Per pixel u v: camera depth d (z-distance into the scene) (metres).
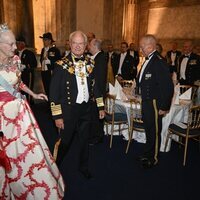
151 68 2.65
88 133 2.54
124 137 3.86
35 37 6.06
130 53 6.23
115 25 7.57
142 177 2.75
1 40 1.73
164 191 2.50
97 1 6.85
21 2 5.19
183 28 7.70
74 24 6.27
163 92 2.60
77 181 2.64
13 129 1.83
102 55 3.31
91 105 2.46
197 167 3.01
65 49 5.87
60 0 5.95
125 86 4.71
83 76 2.30
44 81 5.19
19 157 1.85
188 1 7.44
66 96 2.28
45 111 5.17
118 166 2.98
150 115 2.74
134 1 8.60
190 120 2.96
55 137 3.79
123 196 2.40
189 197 2.42
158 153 2.95
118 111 3.70
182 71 5.14
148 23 8.67
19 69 1.96
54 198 1.92
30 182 1.88
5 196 1.85
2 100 1.80
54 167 2.07
